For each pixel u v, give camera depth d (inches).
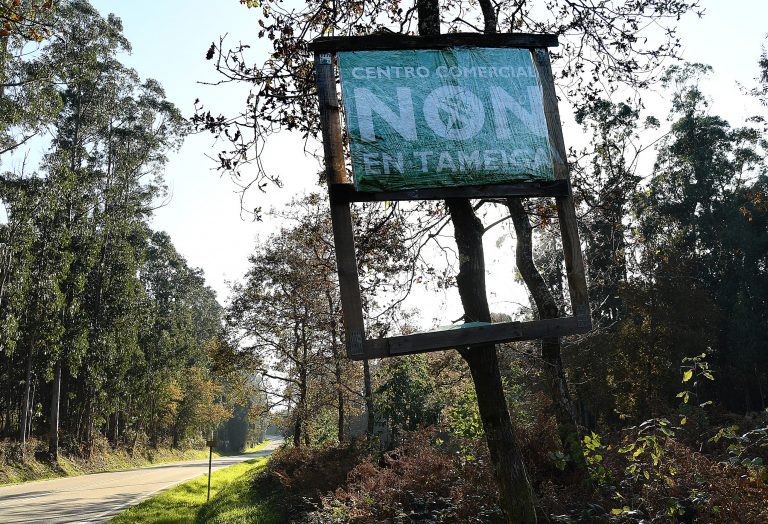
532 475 309.6
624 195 451.8
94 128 1569.9
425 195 202.2
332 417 1033.5
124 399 1916.8
